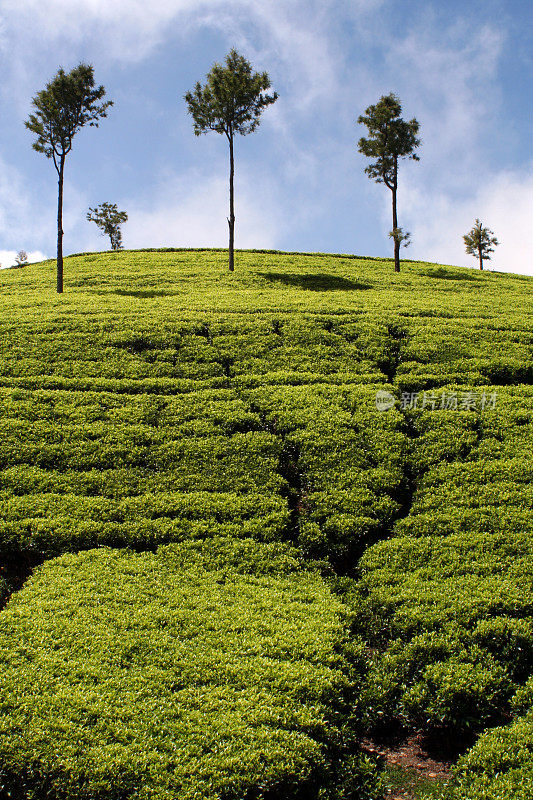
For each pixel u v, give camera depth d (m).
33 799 8.42
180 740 9.15
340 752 9.67
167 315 31.25
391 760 9.84
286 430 20.36
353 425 20.58
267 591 13.34
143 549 15.20
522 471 17.41
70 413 21.20
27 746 8.88
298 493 17.66
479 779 8.97
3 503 16.31
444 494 16.80
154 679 10.44
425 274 50.53
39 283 43.66
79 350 26.98
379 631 12.45
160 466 18.50
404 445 19.50
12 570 14.62
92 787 8.37
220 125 48.12
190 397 22.78
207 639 11.58
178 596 13.01
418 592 13.05
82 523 15.58
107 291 40.16
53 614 12.20
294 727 9.59
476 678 10.67
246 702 9.95
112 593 12.98
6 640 11.31
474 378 24.62
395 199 52.50
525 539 14.41
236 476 18.00
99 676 10.41
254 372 25.27
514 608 12.18
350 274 47.88
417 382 24.12
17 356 26.17
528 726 9.70
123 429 20.31
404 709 10.53
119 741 9.09
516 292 44.25
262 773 8.65
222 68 47.22
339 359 26.48
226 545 15.04
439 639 11.60
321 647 11.41
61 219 40.66
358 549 15.38
